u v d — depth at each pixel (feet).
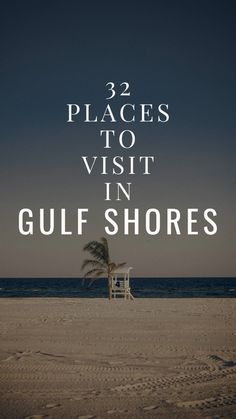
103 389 25.23
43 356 34.17
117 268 108.37
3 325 52.49
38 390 25.04
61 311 70.23
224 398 23.49
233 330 48.47
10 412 21.22
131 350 36.63
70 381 26.94
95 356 34.17
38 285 314.76
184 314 65.46
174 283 353.92
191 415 20.80
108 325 52.49
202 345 38.93
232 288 255.70
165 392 24.64
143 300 100.78
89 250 108.78
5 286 297.33
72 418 20.39
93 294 199.41
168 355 34.63
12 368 30.25
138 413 21.09
